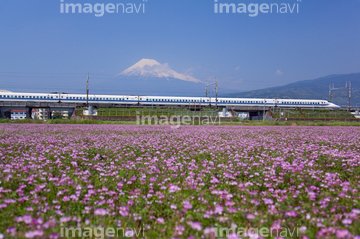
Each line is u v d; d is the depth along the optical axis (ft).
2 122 147.02
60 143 46.55
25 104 242.37
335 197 20.08
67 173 25.90
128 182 22.26
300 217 16.71
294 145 49.01
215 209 15.80
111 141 49.96
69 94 276.62
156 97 295.69
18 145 43.06
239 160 31.68
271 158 33.94
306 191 20.88
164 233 14.64
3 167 26.53
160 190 21.75
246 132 80.79
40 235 12.38
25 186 20.66
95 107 263.08
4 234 13.20
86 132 73.61
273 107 313.73
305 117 238.27
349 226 14.57
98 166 28.27
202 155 36.88
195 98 304.50
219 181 23.38
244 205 17.72
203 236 13.01
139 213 17.12
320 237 13.29
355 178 25.89
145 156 35.14
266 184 22.47
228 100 309.83
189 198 19.01
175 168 27.53
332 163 31.63
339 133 81.00
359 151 43.06
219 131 83.61
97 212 15.58
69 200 18.38
